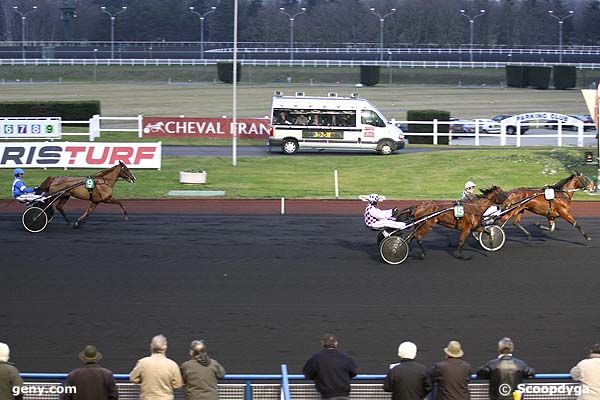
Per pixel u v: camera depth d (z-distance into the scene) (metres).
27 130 50.56
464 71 115.56
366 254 26.23
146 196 35.88
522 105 88.25
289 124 49.31
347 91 98.88
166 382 12.53
